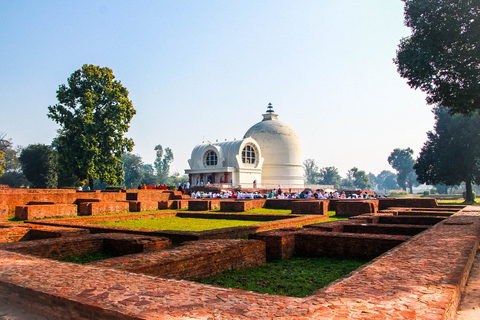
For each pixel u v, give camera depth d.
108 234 13.76
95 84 47.81
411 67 22.88
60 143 47.25
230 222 22.81
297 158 69.31
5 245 11.13
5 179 74.00
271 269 10.54
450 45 22.03
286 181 67.50
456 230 13.14
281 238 11.99
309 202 28.27
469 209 25.33
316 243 12.70
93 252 12.71
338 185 149.88
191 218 26.31
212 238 14.58
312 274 9.91
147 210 32.38
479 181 51.88
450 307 5.29
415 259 8.09
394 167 140.88
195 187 53.59
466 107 23.91
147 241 12.12
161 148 134.88
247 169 60.78
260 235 12.24
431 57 21.95
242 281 9.05
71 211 26.56
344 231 16.73
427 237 11.43
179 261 8.63
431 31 22.17
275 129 69.06
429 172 54.53
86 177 46.66
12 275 7.01
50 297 5.77
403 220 20.06
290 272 10.13
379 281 6.28
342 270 10.41
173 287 6.07
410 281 6.27
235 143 60.62
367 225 16.33
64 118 46.03
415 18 22.58
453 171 51.34
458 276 6.59
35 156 67.25
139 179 117.56
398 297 5.39
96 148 45.34
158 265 8.14
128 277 6.79
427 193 96.69
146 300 5.37
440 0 21.80
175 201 35.59
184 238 14.30
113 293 5.74
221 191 49.53
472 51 21.14
